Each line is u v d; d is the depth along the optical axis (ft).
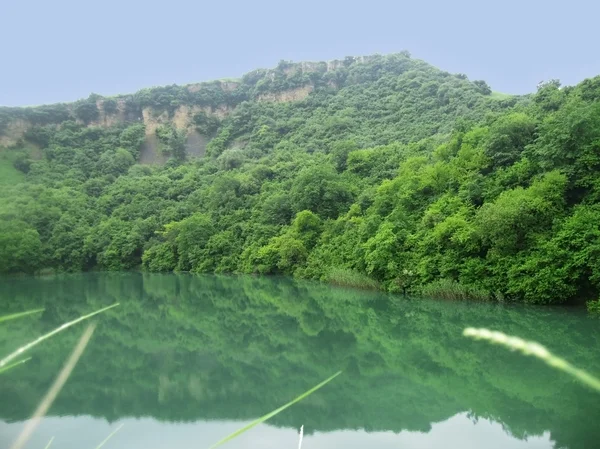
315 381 42.06
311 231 134.41
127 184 229.45
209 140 316.19
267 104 313.53
